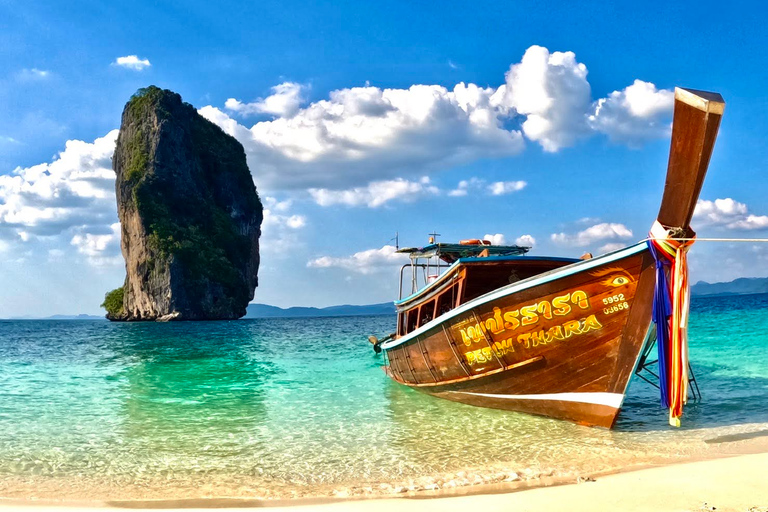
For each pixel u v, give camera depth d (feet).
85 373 70.23
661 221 26.68
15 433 36.27
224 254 423.64
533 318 33.12
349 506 20.38
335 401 46.68
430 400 45.34
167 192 417.69
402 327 57.26
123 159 444.96
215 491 23.73
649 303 29.17
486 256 39.17
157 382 61.00
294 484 24.58
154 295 383.65
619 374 31.24
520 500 19.92
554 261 39.73
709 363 57.57
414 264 53.62
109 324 338.54
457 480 23.91
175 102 459.32
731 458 24.73
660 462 25.53
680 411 27.12
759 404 38.32
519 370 35.17
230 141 524.93
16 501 22.44
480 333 36.04
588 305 31.07
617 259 29.19
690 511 17.70
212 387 56.44
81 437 34.96
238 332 184.96
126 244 423.64
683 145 23.08
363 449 30.71
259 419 39.99
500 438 31.94
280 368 72.59
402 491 22.71
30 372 71.72
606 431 32.65
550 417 36.06
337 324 253.85
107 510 20.84
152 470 27.37
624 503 18.86
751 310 140.67
